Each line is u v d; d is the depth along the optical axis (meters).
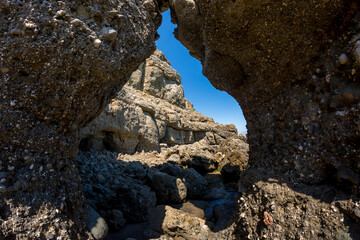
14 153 2.19
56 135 2.52
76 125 2.83
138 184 5.11
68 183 2.63
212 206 5.27
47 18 2.12
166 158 9.27
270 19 2.68
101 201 4.20
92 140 7.21
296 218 2.38
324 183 2.41
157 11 3.50
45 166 2.39
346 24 2.23
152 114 10.67
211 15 3.08
